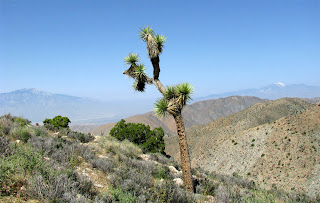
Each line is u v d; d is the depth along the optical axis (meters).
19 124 15.04
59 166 7.23
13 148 7.46
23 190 5.09
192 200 6.91
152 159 16.55
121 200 5.44
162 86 9.44
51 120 25.38
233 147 98.31
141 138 30.84
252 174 76.00
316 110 83.62
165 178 10.44
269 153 79.94
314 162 65.94
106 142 15.76
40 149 8.27
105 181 7.74
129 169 9.42
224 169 89.00
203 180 11.11
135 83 10.64
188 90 8.55
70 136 17.42
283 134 83.50
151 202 5.76
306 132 78.06
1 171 5.16
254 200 7.46
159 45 9.44
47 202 4.83
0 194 4.71
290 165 70.31
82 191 5.94
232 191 8.49
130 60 10.30
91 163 9.27
